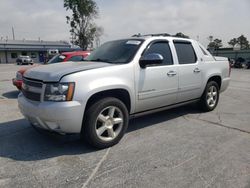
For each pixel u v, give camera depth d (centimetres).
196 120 533
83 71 352
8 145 398
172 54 484
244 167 321
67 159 347
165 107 486
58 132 353
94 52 510
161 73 450
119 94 406
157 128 479
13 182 288
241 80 1444
